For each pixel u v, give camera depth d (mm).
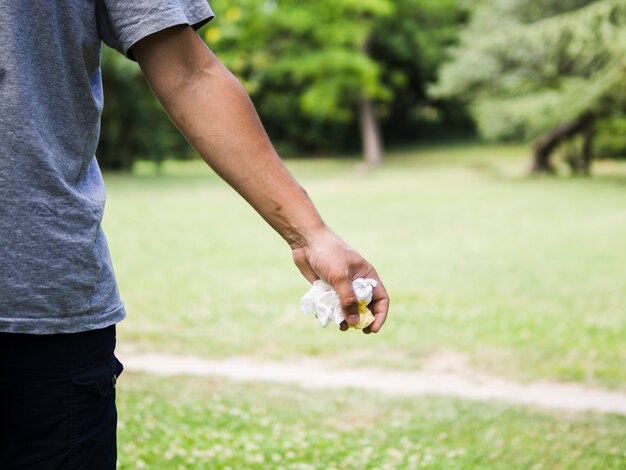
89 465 1285
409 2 30391
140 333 6680
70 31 1215
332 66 27438
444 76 23359
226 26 12805
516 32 20609
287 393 5008
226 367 5750
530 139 24453
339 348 6250
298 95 32469
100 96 1309
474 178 22562
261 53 28141
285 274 9523
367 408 4703
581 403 4902
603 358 5844
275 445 3916
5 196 1174
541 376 5469
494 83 22219
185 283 8953
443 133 38000
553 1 20312
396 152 33969
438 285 8773
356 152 35281
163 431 4055
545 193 18297
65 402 1255
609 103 19156
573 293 8234
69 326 1241
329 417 4527
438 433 4215
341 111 29375
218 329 6875
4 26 1156
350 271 1292
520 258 10445
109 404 1335
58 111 1227
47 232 1203
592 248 11117
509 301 7910
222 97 1287
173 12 1249
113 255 10781
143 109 24094
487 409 4672
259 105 32844
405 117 37000
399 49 31312
